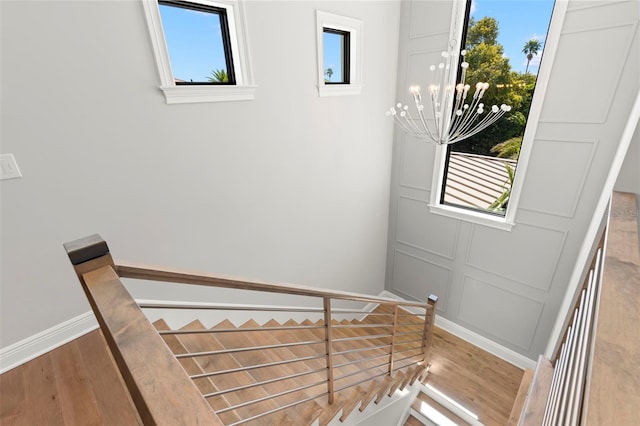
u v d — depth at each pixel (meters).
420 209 3.89
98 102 1.57
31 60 1.35
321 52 2.55
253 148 2.34
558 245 2.96
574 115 2.58
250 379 1.85
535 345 3.40
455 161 3.50
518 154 3.04
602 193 2.43
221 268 2.38
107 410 1.37
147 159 1.81
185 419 0.42
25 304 1.58
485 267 3.54
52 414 1.36
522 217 3.12
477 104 3.15
